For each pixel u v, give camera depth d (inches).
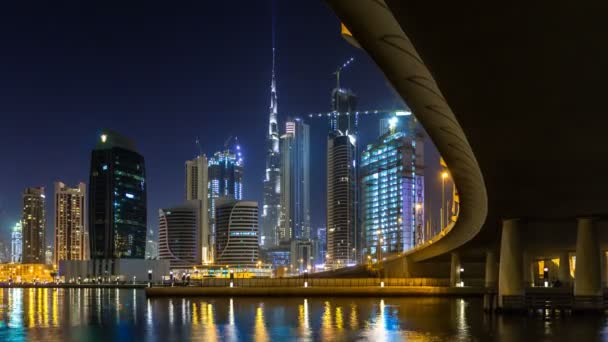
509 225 2696.9
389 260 6707.7
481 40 837.2
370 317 2783.0
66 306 4648.1
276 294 5093.5
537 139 1381.6
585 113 1173.7
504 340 1834.4
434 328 2222.0
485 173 1781.5
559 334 1966.0
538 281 6835.6
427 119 1465.3
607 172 1744.6
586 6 738.2
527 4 733.9
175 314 3260.3
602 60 903.1
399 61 1080.2
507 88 1029.2
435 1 727.1
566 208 2415.1
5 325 2805.1
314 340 1931.6
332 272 7057.1
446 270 6584.6
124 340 2065.7
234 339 1995.6
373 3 869.8
